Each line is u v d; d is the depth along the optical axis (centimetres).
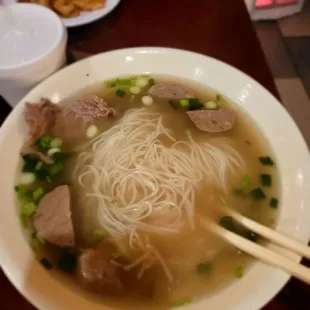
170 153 26
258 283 18
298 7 63
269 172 24
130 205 24
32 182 24
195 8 36
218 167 26
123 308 20
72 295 19
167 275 21
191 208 24
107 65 28
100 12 34
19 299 20
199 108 28
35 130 25
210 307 18
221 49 32
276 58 60
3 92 27
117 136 27
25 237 21
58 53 26
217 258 22
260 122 26
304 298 20
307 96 55
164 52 29
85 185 25
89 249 22
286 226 21
